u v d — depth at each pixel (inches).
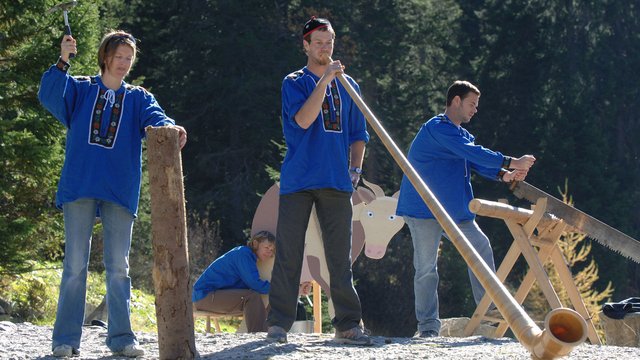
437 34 3198.8
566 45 3289.9
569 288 661.3
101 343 553.3
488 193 2859.3
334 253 530.6
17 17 1198.9
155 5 2982.3
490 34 3255.4
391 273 2363.4
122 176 491.5
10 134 1138.0
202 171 2844.5
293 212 525.0
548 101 3147.1
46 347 536.4
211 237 2014.0
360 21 2974.9
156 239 464.1
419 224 655.8
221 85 2839.6
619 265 2755.9
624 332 687.7
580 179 2999.5
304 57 2901.1
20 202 1191.6
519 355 494.9
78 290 493.7
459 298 2425.0
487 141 3137.3
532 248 638.5
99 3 1286.9
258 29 2950.3
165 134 463.2
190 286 470.9
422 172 656.4
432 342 557.6
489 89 3157.0
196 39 2861.7
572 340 257.3
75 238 489.4
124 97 498.0
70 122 492.4
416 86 3038.9
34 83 1178.0
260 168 2800.2
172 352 465.4
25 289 1184.2
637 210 3221.0
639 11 3494.1
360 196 852.0
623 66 3388.3
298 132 526.3
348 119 540.1
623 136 3373.5
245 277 714.2
